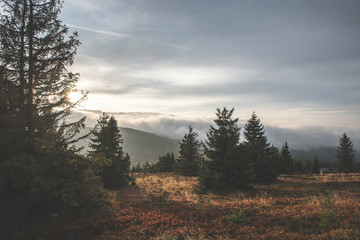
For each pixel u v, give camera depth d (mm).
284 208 10750
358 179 23594
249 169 19562
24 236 8242
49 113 10914
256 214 10039
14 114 9992
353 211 9094
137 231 8633
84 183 10789
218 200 14219
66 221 9641
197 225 8914
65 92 11242
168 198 14984
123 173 20328
